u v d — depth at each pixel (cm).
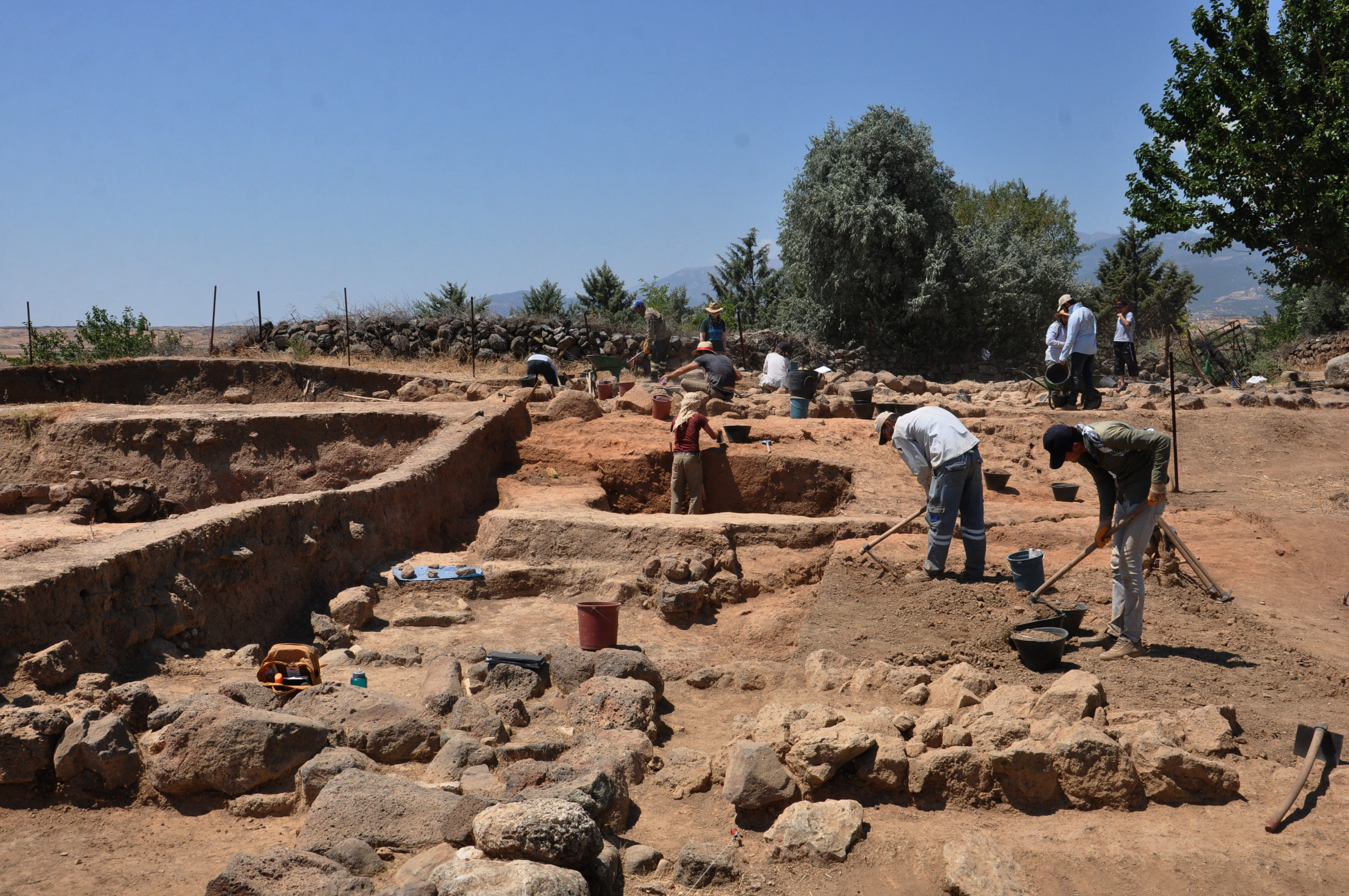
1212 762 404
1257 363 2383
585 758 434
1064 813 404
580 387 1600
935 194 2773
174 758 412
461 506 1038
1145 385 1731
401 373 1784
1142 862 356
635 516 903
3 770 396
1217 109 1956
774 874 360
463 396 1444
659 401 1298
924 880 355
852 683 547
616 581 792
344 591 732
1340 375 1962
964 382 1997
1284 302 3225
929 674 544
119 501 880
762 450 1145
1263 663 561
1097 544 606
